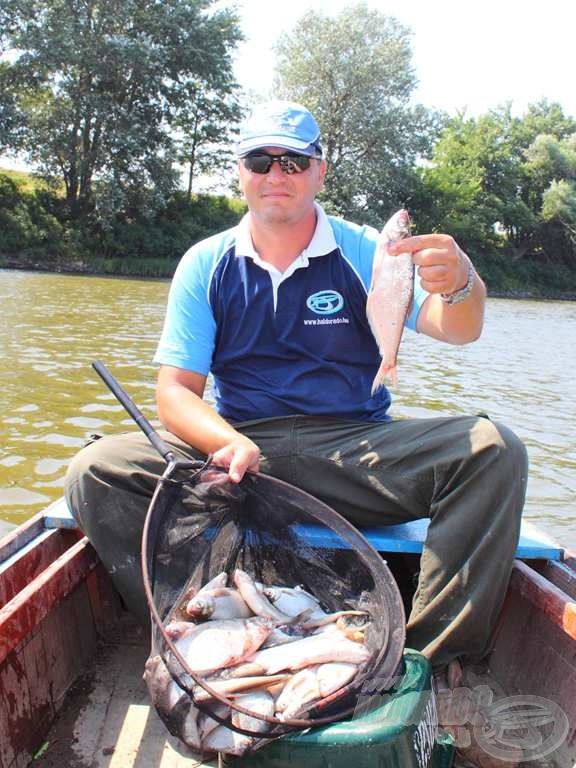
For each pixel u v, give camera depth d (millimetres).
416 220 42031
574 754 2268
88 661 2762
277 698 1982
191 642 2086
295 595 2346
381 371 2637
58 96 32094
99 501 2535
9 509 5359
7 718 2141
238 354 2902
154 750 2342
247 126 2730
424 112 39500
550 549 2896
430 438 2562
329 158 38906
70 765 2273
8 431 7020
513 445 2418
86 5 31094
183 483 2346
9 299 17906
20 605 2152
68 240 31359
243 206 38594
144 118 33156
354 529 2354
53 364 10086
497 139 54312
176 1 32594
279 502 2420
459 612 2379
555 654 2457
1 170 34875
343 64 37156
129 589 2580
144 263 32281
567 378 13016
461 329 2697
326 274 2852
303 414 2842
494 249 46906
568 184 49500
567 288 47906
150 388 9047
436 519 2475
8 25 30594
